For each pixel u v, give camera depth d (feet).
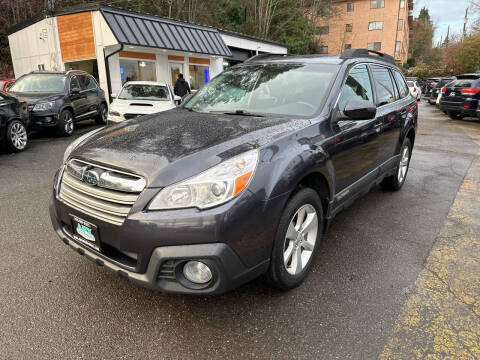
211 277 6.63
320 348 6.86
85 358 6.55
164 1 81.97
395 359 6.61
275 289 8.59
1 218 12.83
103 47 43.78
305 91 10.32
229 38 64.59
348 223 12.92
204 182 6.53
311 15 117.91
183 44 50.55
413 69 161.38
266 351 6.77
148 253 6.57
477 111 44.73
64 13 45.09
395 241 11.52
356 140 10.46
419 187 17.58
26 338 7.00
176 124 9.07
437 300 8.42
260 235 7.00
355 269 9.75
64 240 8.19
